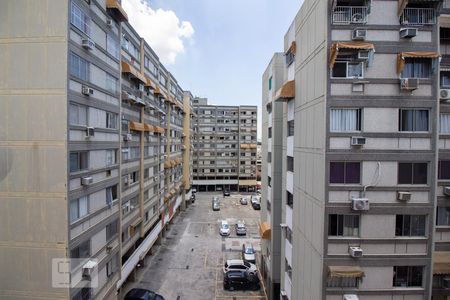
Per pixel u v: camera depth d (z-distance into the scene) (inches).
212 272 1073.5
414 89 439.8
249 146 2918.3
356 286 454.3
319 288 457.7
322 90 450.6
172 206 1649.9
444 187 504.4
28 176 476.7
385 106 442.3
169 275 1042.1
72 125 485.7
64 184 472.7
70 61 475.2
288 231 680.4
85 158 533.6
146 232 1121.4
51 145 470.9
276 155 825.5
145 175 1053.2
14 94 471.5
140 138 984.9
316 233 474.3
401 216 451.8
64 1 459.5
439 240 507.2
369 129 442.9
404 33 431.8
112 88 634.8
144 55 1025.5
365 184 444.8
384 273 451.2
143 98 991.6
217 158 2938.0
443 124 501.0
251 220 1838.1
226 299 887.1
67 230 476.4
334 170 446.6
